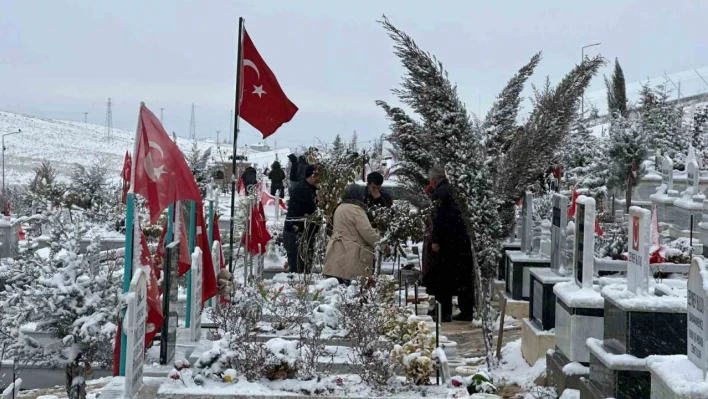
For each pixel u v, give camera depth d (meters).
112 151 110.50
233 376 8.36
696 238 21.28
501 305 12.27
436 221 13.80
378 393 8.33
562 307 9.47
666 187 25.62
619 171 28.23
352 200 14.07
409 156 12.27
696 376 6.06
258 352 8.73
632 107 42.91
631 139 28.20
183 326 11.38
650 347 7.51
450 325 13.77
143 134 9.17
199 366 8.52
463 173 11.40
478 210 11.39
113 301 10.20
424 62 11.38
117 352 8.79
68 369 10.30
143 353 8.26
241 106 14.31
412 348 8.94
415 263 18.33
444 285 13.93
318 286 12.53
